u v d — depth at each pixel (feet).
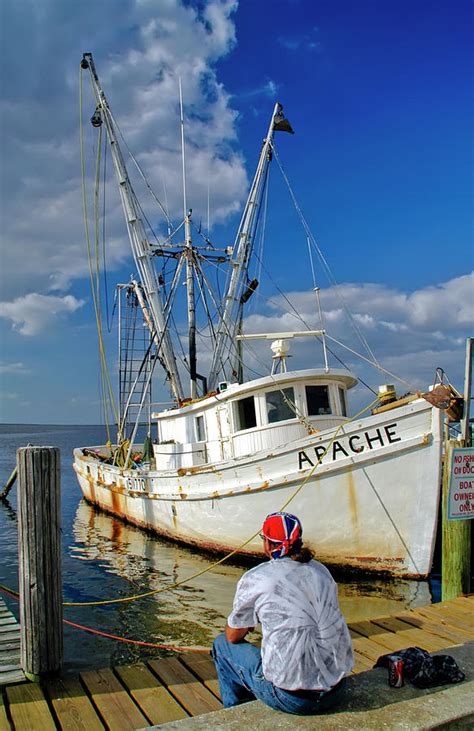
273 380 42.11
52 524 18.66
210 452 47.32
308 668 12.30
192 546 47.32
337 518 36.37
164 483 49.65
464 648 16.93
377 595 33.96
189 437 50.55
